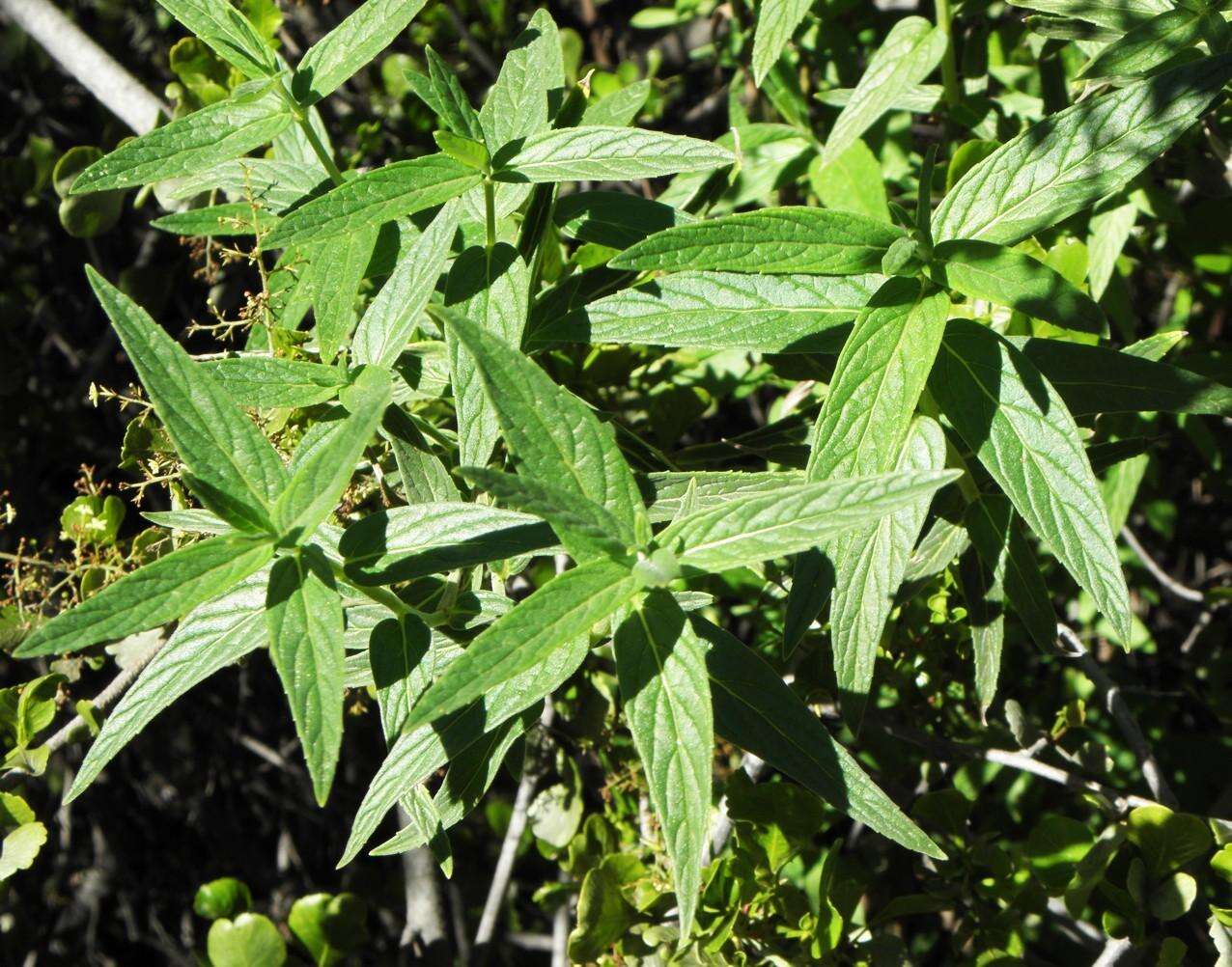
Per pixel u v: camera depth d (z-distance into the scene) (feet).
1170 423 4.19
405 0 3.26
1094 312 3.08
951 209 3.14
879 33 4.20
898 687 3.67
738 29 4.45
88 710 3.50
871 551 3.14
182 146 3.22
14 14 4.44
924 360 3.06
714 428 4.75
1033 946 4.05
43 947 5.45
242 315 3.48
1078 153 3.10
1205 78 3.06
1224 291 4.00
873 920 3.50
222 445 2.94
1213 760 4.10
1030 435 3.08
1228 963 3.25
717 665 3.07
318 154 3.32
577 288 3.30
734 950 3.43
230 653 3.00
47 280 5.26
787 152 3.92
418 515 3.00
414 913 4.15
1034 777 4.05
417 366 3.30
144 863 5.80
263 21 3.78
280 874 5.65
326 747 2.86
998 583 3.38
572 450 2.92
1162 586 4.53
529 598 2.85
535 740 3.83
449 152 3.11
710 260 3.05
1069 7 3.39
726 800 3.45
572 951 3.42
